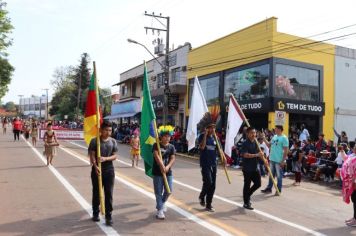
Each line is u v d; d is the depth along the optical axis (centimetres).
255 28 2616
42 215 777
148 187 1139
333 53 2716
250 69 2661
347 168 802
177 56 3675
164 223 749
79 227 700
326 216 879
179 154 2592
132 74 4906
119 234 665
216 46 3059
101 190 720
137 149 1698
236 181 1375
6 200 907
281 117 2053
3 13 2217
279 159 1155
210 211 864
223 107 2894
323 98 2650
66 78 8525
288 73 2511
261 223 784
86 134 835
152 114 803
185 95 3500
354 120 2795
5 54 2734
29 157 1872
